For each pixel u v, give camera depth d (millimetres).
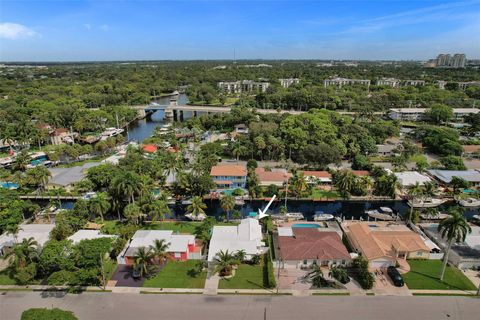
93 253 64438
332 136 150875
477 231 83500
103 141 161125
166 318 56125
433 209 93312
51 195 106562
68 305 59094
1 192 90625
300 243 73875
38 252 68562
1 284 64875
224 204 89500
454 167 126000
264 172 118062
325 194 109250
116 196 91000
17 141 160125
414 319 56188
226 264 65500
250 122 184750
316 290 63594
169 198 105562
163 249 67750
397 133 175250
